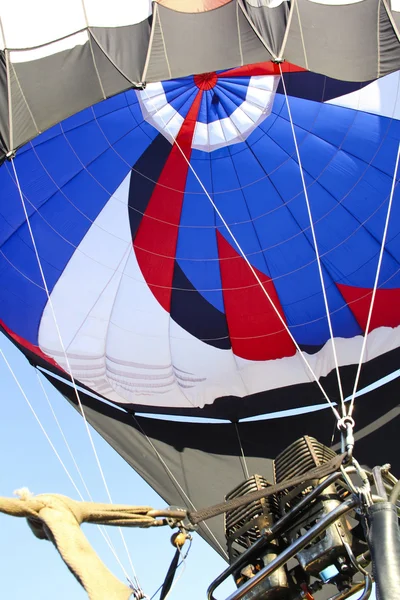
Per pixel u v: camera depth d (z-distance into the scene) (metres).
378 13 7.26
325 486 5.20
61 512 3.53
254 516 5.64
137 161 10.80
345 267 10.84
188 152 11.01
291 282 11.10
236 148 10.99
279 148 10.85
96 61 7.20
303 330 11.03
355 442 10.05
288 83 10.31
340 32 7.22
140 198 11.00
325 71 7.11
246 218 11.20
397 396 10.27
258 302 11.14
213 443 10.61
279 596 5.31
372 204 10.52
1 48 7.20
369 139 10.27
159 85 10.27
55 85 7.26
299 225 11.02
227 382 11.08
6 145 7.12
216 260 11.30
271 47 6.98
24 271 10.16
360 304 10.80
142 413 10.73
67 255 10.59
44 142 9.77
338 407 10.55
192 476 10.17
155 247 11.14
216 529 9.45
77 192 10.49
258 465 10.31
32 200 9.96
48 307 10.39
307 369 10.93
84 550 3.43
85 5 7.32
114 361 10.80
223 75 10.38
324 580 5.31
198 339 11.16
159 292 11.14
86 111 9.95
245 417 10.88
